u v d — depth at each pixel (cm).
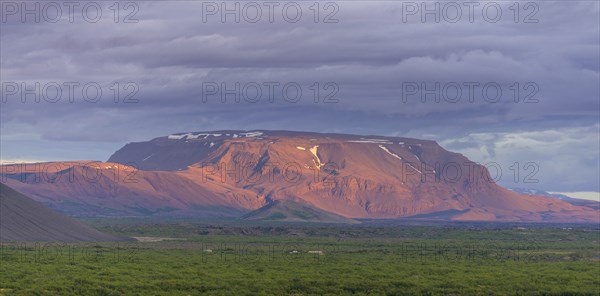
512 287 8788
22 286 8081
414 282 8950
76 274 9262
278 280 8894
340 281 8869
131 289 8075
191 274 9475
